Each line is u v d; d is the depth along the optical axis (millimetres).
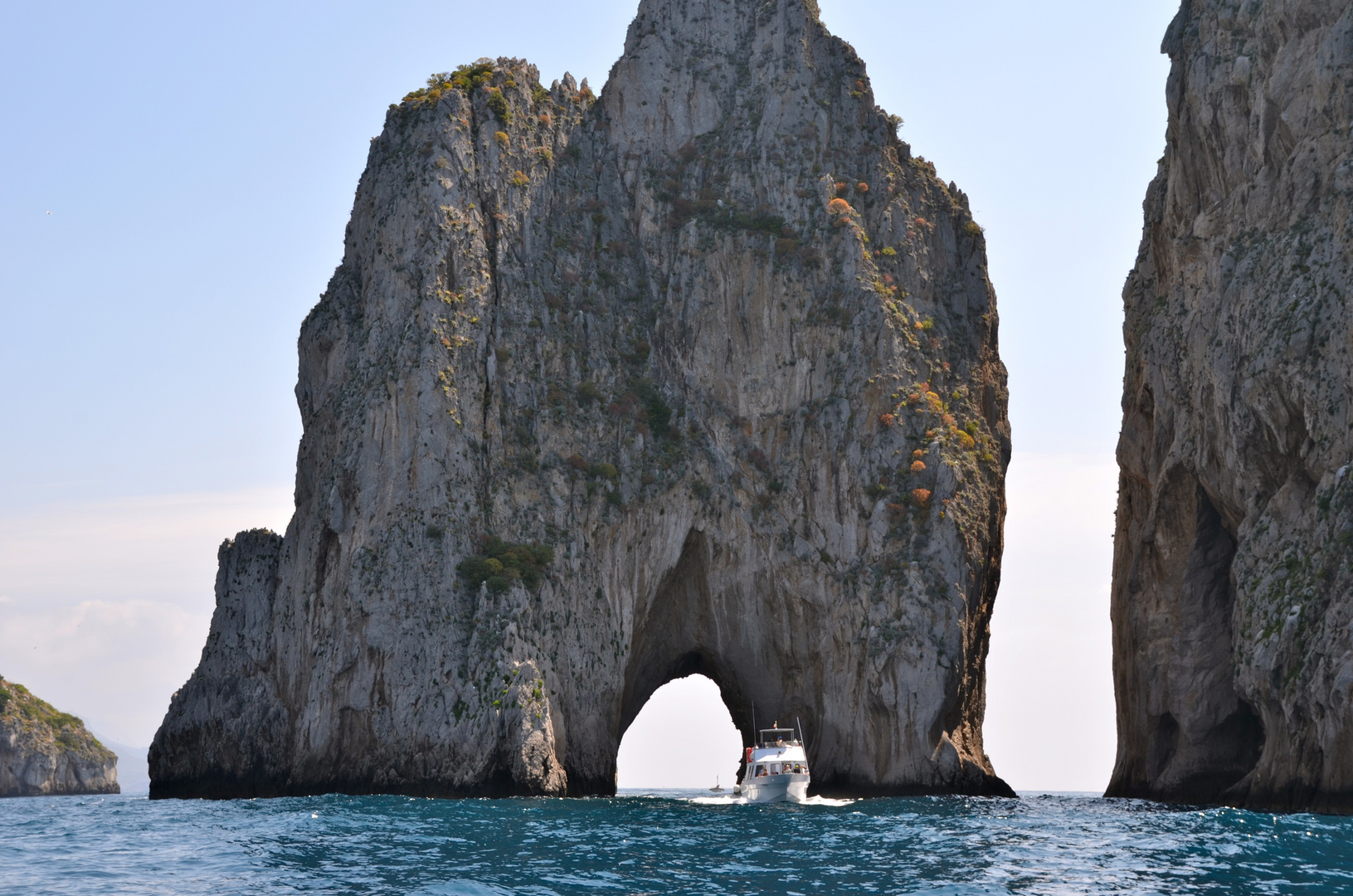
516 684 102812
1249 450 89688
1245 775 92938
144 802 114938
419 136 127688
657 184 136125
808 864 54062
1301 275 87750
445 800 95812
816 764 114750
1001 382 133500
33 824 80062
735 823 73812
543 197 131625
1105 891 45656
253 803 97438
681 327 128875
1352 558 76812
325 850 59031
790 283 128000
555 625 110312
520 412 121000
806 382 125812
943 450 119688
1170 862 52188
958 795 108250
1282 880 47000
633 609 116688
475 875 50844
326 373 125875
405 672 105938
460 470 114250
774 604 119188
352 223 132500
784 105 136250
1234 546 96500
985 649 122375
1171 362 100312
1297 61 93312
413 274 121375
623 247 133000
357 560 110688
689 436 123562
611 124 139500
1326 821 67625
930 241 134125
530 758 100000
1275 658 79625
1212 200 101188
